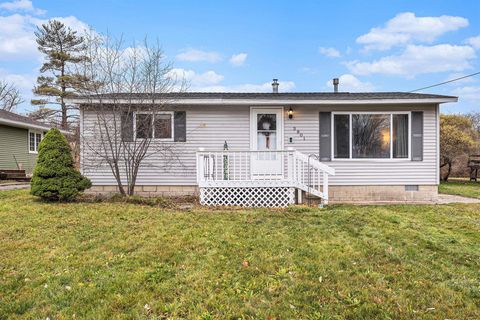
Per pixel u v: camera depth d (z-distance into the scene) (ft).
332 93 33.45
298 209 21.83
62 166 23.03
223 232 16.10
